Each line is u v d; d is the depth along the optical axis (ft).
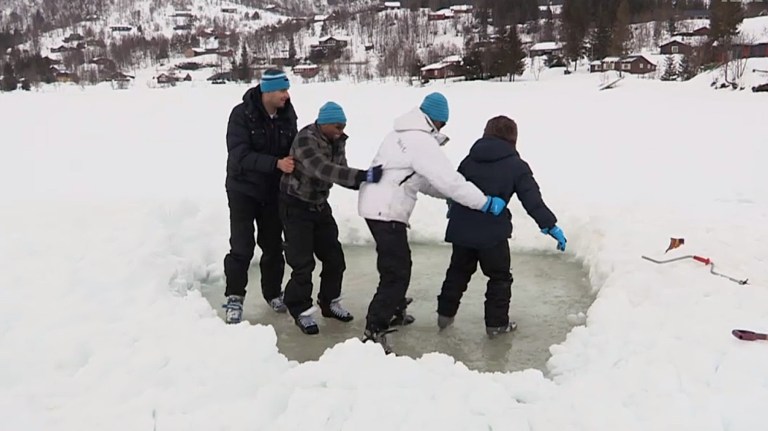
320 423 9.55
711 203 26.35
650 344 12.03
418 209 22.00
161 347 11.67
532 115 72.33
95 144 55.98
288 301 14.89
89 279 14.69
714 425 9.33
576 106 79.20
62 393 10.47
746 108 70.59
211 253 19.47
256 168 14.23
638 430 9.26
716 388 10.27
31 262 15.67
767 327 12.14
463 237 14.07
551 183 33.71
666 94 89.40
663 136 52.47
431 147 13.35
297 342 14.48
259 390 10.30
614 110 73.51
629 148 46.70
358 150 48.44
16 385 10.72
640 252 16.92
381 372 10.79
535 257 19.76
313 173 13.76
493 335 14.51
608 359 11.71
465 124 65.98
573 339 13.12
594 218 20.18
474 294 17.06
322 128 14.07
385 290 13.64
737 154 41.78
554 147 48.80
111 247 16.70
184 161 45.65
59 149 52.80
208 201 23.32
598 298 14.74
